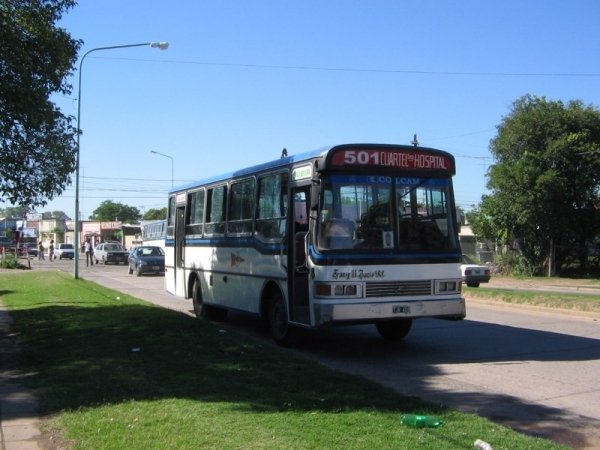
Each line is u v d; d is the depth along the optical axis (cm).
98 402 673
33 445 565
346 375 795
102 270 4288
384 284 979
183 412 618
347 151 977
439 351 1079
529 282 3053
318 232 963
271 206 1138
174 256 1689
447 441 536
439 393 776
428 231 1028
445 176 1056
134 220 12681
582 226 3509
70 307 1611
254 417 600
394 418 604
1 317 1509
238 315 1617
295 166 1055
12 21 1031
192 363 868
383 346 1131
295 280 1051
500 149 3647
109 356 934
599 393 777
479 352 1067
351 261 962
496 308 1770
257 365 854
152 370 825
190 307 1833
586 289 2539
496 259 3794
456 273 1039
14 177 1199
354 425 575
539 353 1055
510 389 798
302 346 1129
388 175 1010
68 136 1233
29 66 1034
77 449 529
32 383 801
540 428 631
